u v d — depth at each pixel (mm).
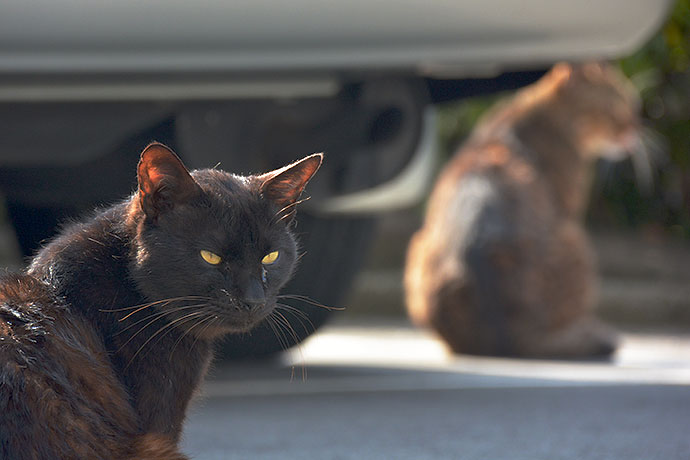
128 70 5660
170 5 5531
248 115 6199
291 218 4570
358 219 7742
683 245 14664
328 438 5363
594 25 6125
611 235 14773
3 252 12805
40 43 5457
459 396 6750
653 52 12344
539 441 5254
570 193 10086
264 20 5664
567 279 9250
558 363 8789
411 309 9852
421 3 5867
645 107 13680
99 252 4016
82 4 5441
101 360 3812
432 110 7789
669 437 5320
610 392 6836
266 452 4996
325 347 9953
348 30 5812
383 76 6398
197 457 4867
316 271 7574
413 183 7684
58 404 3496
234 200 4188
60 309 3811
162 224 4051
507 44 6113
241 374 7730
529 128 9977
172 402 4047
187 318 4090
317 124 6445
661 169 14258
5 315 3652
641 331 11844
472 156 9695
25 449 3336
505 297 9062
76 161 6227
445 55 6062
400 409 6266
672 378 7641
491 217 9156
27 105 5973
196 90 6004
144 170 3953
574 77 10016
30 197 6633
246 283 4160
